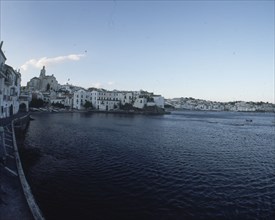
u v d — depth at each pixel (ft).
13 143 84.74
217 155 108.58
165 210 50.31
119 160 90.63
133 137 155.22
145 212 49.06
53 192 56.75
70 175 69.87
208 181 70.33
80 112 445.78
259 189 65.10
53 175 69.10
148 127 226.38
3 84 167.22
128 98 579.07
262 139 174.91
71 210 48.24
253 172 81.87
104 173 73.46
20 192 45.09
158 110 566.77
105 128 199.93
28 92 423.64
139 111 529.86
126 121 288.51
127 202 53.31
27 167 75.10
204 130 223.71
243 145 142.72
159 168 81.66
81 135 153.38
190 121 343.87
